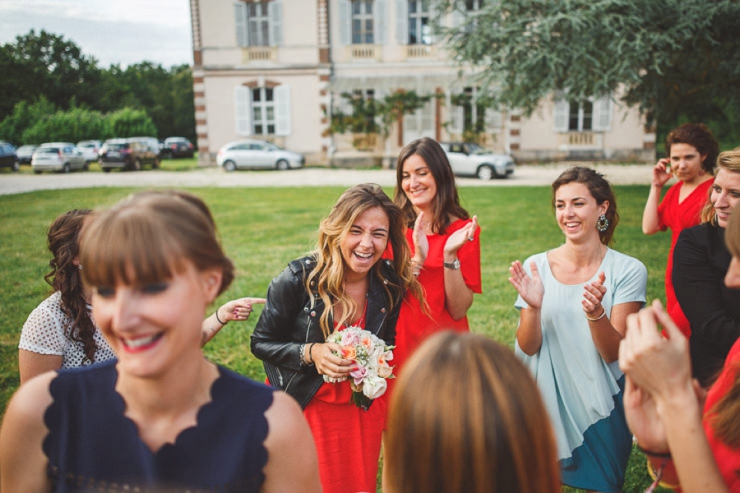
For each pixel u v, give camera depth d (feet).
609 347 7.67
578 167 8.43
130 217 3.43
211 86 87.86
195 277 3.63
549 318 8.22
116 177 73.67
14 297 20.90
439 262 9.57
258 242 30.83
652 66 40.16
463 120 86.22
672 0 38.78
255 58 86.63
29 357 6.87
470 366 3.21
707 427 4.29
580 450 8.03
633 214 37.14
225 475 3.80
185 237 3.52
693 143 11.32
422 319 9.30
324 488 7.56
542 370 8.29
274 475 3.99
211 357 15.26
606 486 7.89
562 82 44.52
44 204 46.03
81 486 3.84
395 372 9.04
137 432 3.82
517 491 3.11
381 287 8.04
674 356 3.77
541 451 3.18
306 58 86.48
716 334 7.36
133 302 3.44
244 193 53.01
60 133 128.67
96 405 3.88
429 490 3.19
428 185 9.78
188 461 3.79
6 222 38.06
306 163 88.89
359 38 87.04
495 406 3.09
